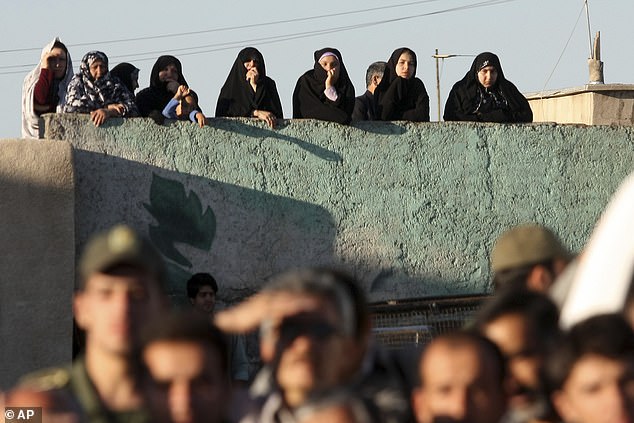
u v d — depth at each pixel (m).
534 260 12.31
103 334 9.74
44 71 30.23
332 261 28.66
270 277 28.20
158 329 9.37
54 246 26.00
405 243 29.14
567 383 8.82
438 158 29.48
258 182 28.28
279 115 30.31
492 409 9.66
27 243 25.81
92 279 9.84
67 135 27.38
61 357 25.78
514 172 29.97
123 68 30.89
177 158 27.86
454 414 9.59
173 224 27.72
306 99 29.14
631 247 9.45
